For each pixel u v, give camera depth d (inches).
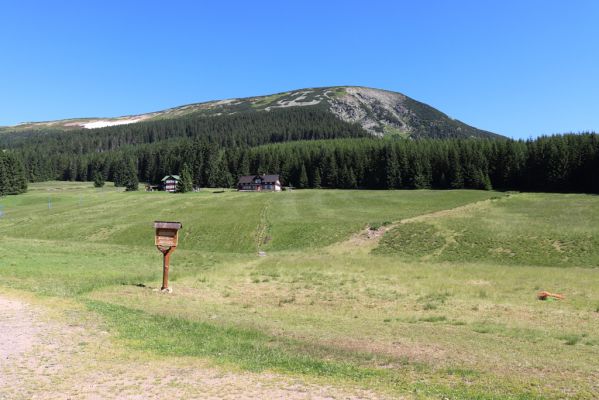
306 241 2250.2
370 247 2054.6
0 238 2167.8
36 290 741.9
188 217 2878.9
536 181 4237.2
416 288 885.2
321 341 501.7
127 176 6624.0
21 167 5113.2
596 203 2851.9
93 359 402.3
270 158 6289.4
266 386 341.1
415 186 4847.4
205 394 324.2
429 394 326.6
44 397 315.6
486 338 517.3
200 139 7140.8
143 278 981.8
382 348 472.1
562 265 1625.2
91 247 1782.7
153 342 460.4
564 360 427.2
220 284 946.1
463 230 2122.3
